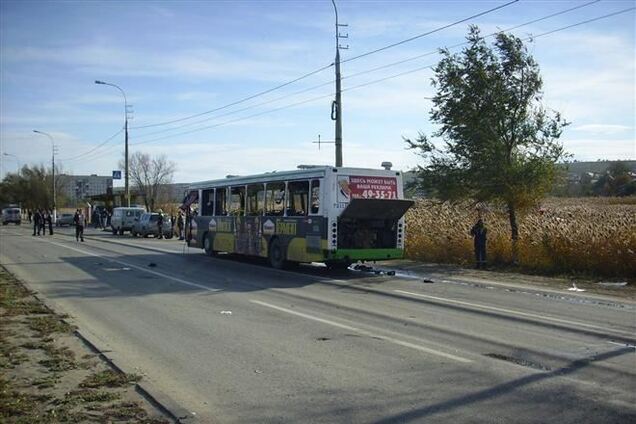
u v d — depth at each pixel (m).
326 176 17.80
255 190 21.22
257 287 15.27
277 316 11.14
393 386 6.72
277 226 19.84
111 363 7.69
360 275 18.22
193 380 6.99
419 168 22.50
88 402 6.12
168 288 14.95
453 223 25.55
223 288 15.02
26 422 5.50
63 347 8.57
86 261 21.97
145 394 6.39
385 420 5.64
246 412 5.88
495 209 22.27
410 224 25.81
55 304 12.39
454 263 22.08
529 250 20.03
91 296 13.54
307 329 9.95
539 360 7.89
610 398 6.28
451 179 21.62
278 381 6.95
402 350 8.44
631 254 17.42
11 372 7.24
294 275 18.03
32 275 17.47
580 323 10.58
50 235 44.47
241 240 21.91
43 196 92.75
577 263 18.62
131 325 10.26
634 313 11.70
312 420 5.64
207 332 9.70
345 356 8.09
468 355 8.15
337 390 6.58
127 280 16.47
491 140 20.94
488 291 14.84
